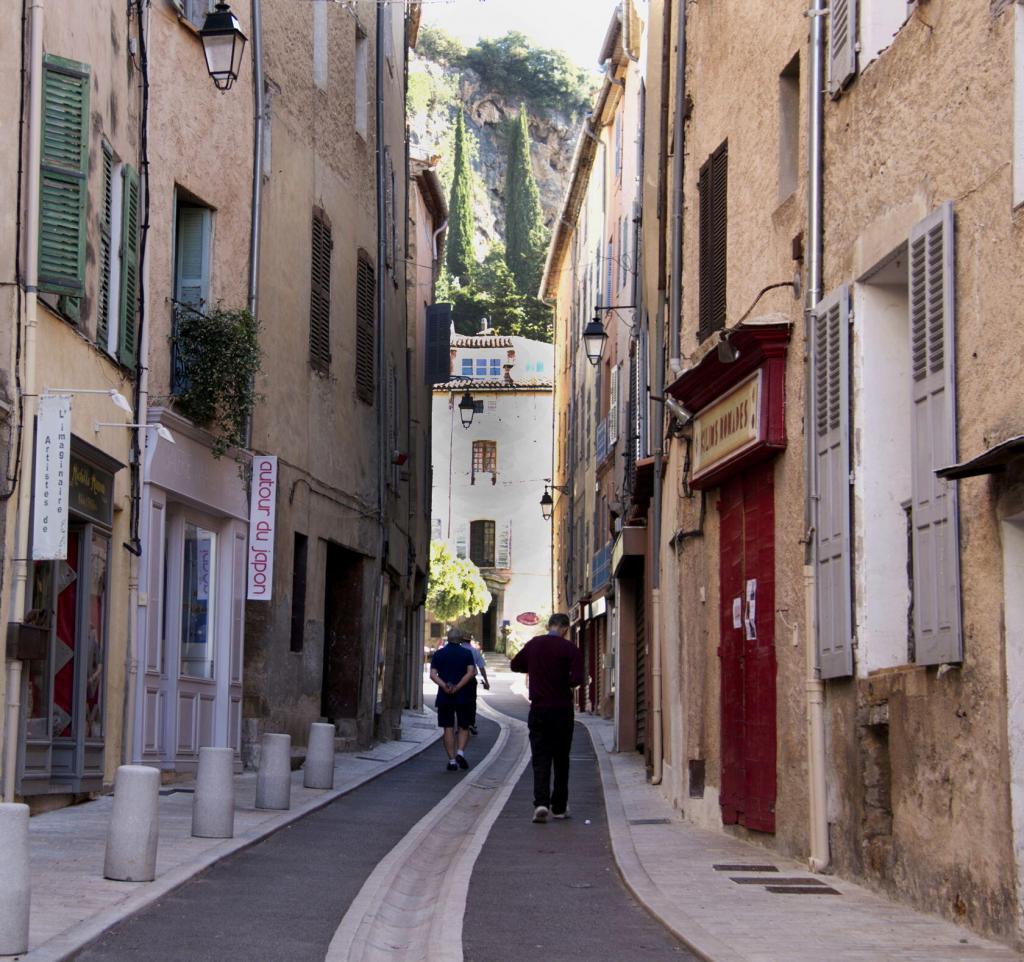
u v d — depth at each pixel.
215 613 18.61
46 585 13.31
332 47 23.97
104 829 12.27
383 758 23.25
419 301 38.44
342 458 24.19
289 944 7.95
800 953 7.65
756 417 12.37
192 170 17.62
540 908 9.45
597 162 42.69
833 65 11.09
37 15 12.73
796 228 12.15
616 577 28.94
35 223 12.70
